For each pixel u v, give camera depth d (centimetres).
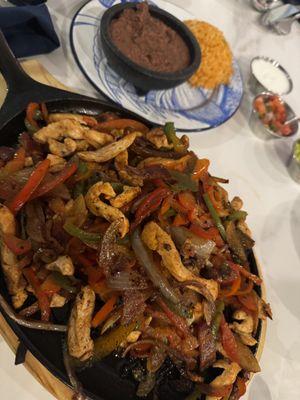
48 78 35
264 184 42
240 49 51
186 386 26
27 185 24
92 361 24
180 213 27
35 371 25
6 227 23
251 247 31
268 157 44
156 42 37
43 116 29
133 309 24
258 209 41
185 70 37
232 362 27
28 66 34
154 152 29
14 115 27
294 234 41
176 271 24
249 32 53
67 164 26
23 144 27
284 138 45
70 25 40
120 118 32
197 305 26
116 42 36
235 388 27
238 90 44
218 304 27
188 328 25
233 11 54
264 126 43
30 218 24
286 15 54
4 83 31
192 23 43
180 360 26
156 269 24
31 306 24
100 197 25
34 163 27
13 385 26
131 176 26
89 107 31
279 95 46
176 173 27
